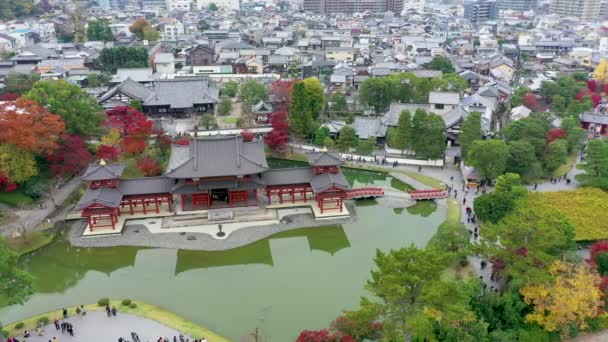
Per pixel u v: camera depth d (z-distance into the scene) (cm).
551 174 8906
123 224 7275
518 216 5369
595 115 11244
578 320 4653
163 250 6756
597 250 5612
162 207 7806
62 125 7831
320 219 7550
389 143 10294
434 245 5719
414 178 9069
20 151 7512
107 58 16438
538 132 9088
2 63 15588
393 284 4181
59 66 15562
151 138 10175
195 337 4825
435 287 4112
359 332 4434
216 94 12975
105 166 7219
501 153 8200
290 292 5784
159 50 19388
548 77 15562
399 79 12338
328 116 12475
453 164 9744
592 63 18025
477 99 11912
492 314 4775
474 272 5809
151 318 5150
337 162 7556
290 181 7700
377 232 7269
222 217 7512
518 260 4984
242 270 6334
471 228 7050
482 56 19600
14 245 6688
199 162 7306
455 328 4397
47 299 5709
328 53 18700
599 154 8006
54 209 7731
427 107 11131
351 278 6084
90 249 6781
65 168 8156
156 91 12375
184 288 5900
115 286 5972
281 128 10162
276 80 14088
